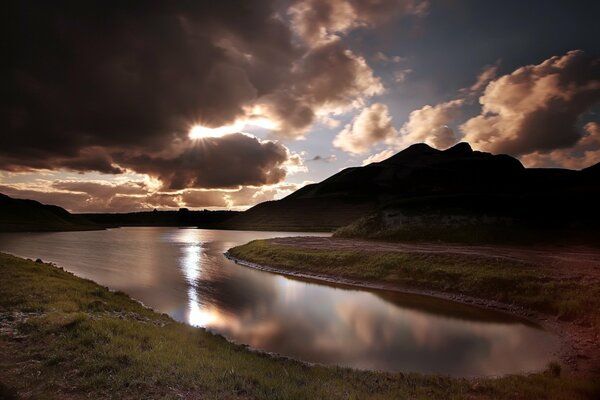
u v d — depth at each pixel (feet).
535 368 58.13
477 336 74.49
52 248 294.66
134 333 50.11
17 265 104.37
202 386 35.14
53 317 54.44
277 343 69.41
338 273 145.59
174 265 188.14
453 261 128.36
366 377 46.75
